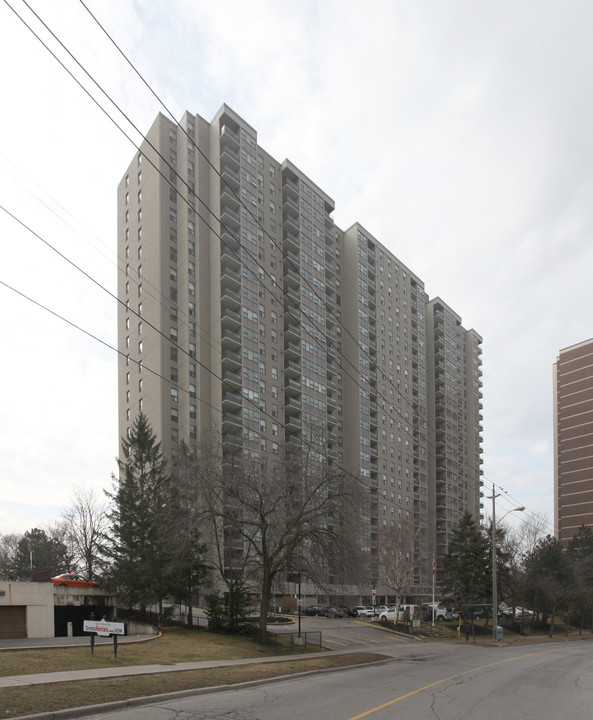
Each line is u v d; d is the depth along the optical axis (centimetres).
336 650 2952
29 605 3131
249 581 3988
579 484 13050
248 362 6906
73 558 6612
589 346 13650
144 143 7431
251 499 2947
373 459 8562
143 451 4278
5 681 1256
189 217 6938
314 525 2923
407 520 6425
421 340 10494
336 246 9294
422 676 1961
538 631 6412
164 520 3291
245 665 1989
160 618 3431
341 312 9081
